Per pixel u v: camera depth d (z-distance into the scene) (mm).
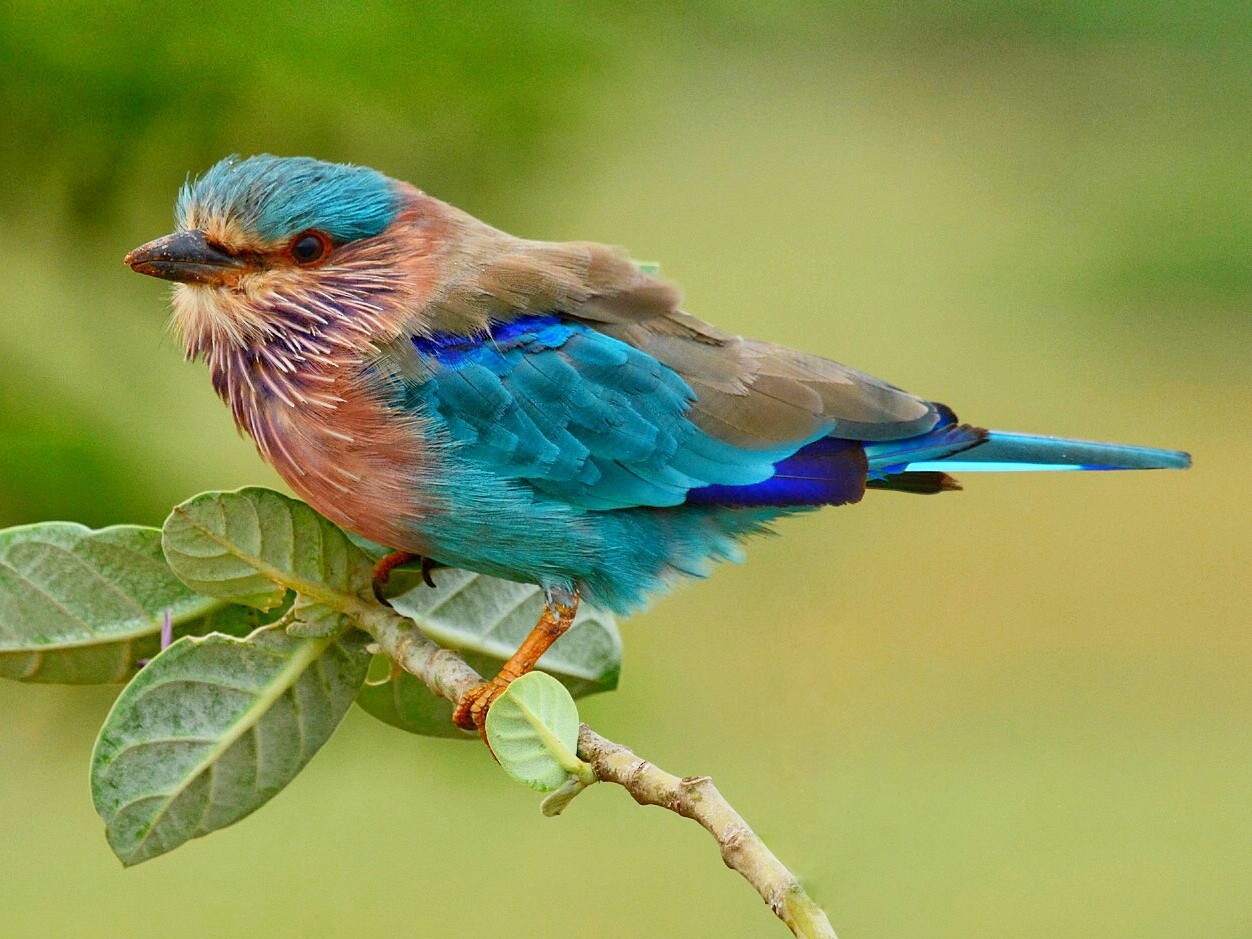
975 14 9234
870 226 9016
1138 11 9055
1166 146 9227
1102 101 9250
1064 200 9312
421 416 5625
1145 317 9008
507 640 5625
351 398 5625
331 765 5949
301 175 5629
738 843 5461
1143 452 5668
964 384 8703
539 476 5633
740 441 5648
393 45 5773
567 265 5652
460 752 5875
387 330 5629
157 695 5539
